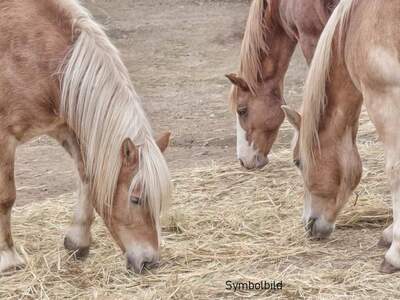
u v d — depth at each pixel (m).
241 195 8.58
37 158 10.34
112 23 17.77
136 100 6.50
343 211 7.88
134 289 6.48
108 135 6.35
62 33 6.62
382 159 9.23
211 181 9.02
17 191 9.12
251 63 9.08
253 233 7.62
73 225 7.07
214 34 16.50
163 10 18.86
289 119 7.22
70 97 6.50
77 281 6.71
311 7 8.36
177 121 11.51
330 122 6.99
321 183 7.13
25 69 6.56
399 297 6.23
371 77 6.28
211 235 7.60
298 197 8.40
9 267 6.86
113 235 6.51
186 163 9.74
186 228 7.75
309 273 6.68
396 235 6.51
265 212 8.05
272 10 8.91
